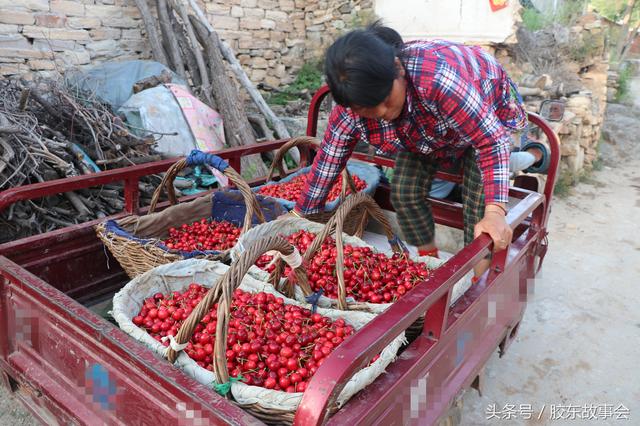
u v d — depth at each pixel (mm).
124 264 2244
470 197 2471
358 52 1473
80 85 4867
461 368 1881
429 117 1897
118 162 3982
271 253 2236
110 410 1508
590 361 2938
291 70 7664
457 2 6023
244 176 5027
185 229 2676
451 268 1524
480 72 1932
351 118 2076
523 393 2648
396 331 1221
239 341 1606
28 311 1752
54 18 5359
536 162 3254
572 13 8875
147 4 6023
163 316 1729
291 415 1307
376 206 2188
